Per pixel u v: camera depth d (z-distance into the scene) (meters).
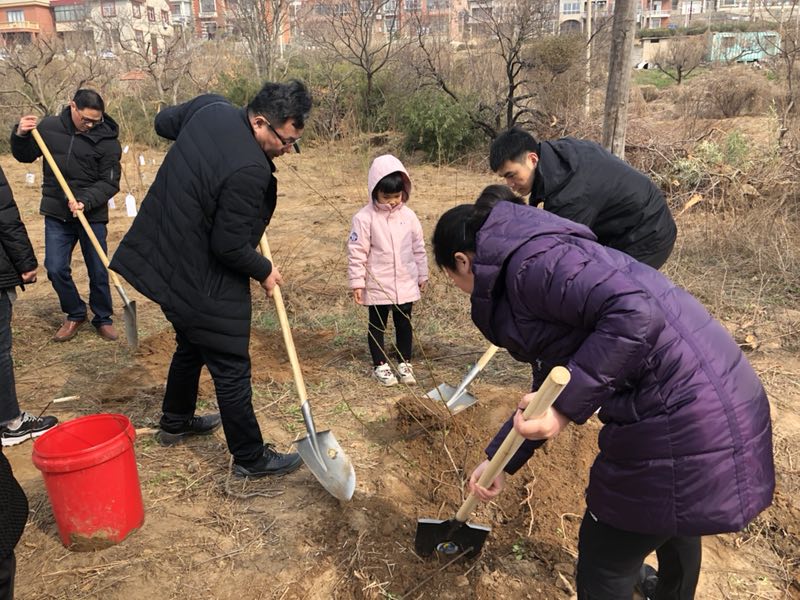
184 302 2.85
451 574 2.59
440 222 1.99
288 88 2.71
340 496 2.92
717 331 1.79
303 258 6.98
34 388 4.28
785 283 5.66
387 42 16.81
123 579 2.59
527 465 3.24
